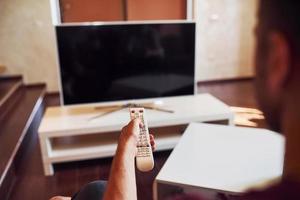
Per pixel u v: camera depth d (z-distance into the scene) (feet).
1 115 8.75
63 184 6.61
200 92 13.06
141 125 3.12
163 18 14.26
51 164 6.93
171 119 7.08
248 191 1.11
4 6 11.92
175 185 3.98
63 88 7.36
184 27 7.60
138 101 7.86
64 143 7.43
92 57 7.29
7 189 6.13
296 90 0.96
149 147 3.04
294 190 0.98
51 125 6.88
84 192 3.23
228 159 4.50
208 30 14.03
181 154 4.68
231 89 13.46
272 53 0.98
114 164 2.20
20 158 7.46
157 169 6.96
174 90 8.03
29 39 12.39
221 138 5.21
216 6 13.84
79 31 7.07
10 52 12.39
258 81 1.05
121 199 1.94
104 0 13.51
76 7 13.34
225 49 14.47
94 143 7.41
